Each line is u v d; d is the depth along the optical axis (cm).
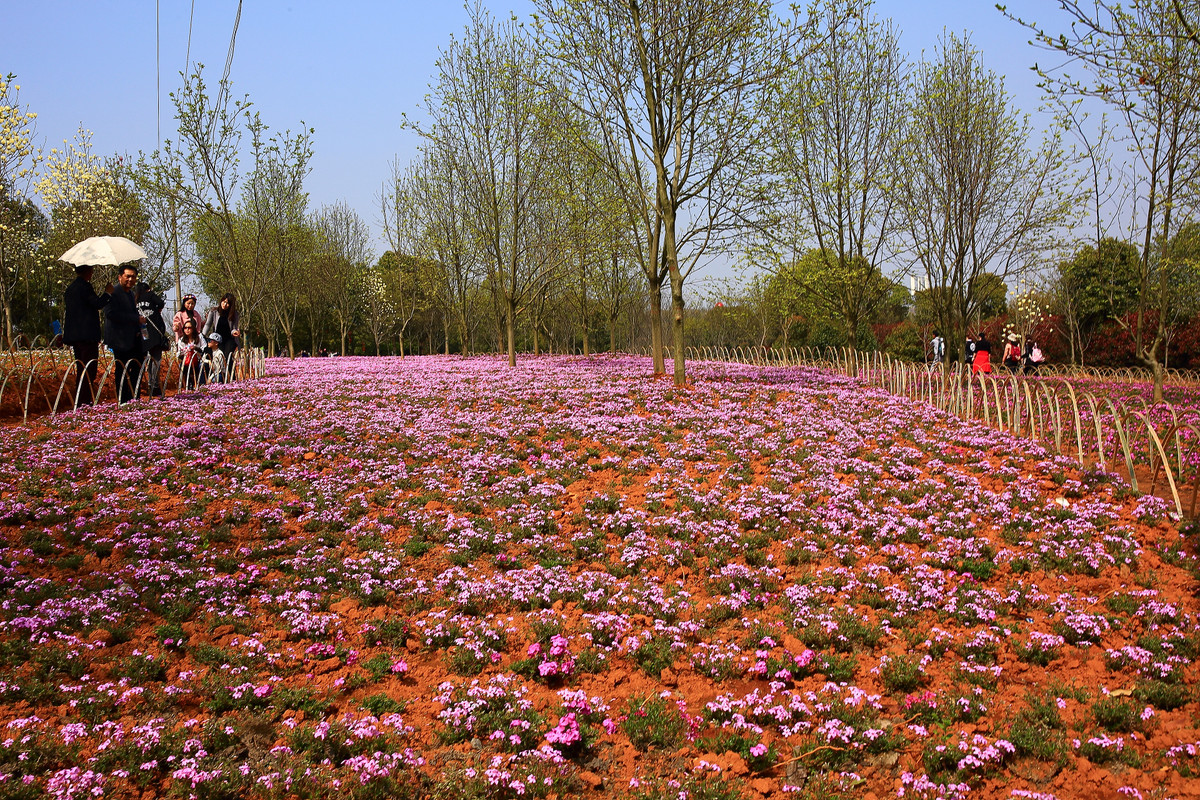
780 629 704
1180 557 836
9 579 712
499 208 3297
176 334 1969
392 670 630
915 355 4450
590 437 1398
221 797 462
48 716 528
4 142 2470
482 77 3083
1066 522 930
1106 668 637
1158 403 1647
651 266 2181
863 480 1134
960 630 707
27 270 3388
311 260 5141
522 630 700
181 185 2377
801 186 2752
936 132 2289
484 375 2402
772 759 521
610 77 2045
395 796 470
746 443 1346
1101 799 480
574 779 494
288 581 776
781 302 3262
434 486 1095
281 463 1182
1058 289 4244
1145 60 1327
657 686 618
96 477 1032
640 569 842
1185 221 1866
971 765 500
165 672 602
